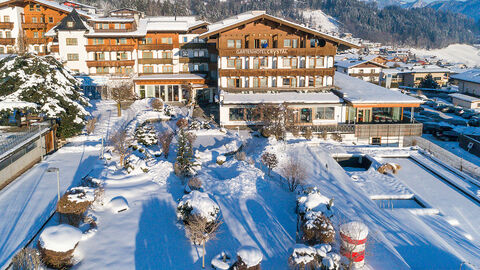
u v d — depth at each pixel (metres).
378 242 21.17
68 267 16.75
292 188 27.31
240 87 48.47
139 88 58.31
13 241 18.16
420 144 45.44
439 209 28.08
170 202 23.80
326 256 17.47
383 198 29.38
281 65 48.22
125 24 61.75
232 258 17.92
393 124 43.03
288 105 44.38
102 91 58.19
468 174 35.66
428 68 113.56
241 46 47.91
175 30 61.22
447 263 20.34
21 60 34.78
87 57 60.72
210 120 48.75
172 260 17.92
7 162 25.72
